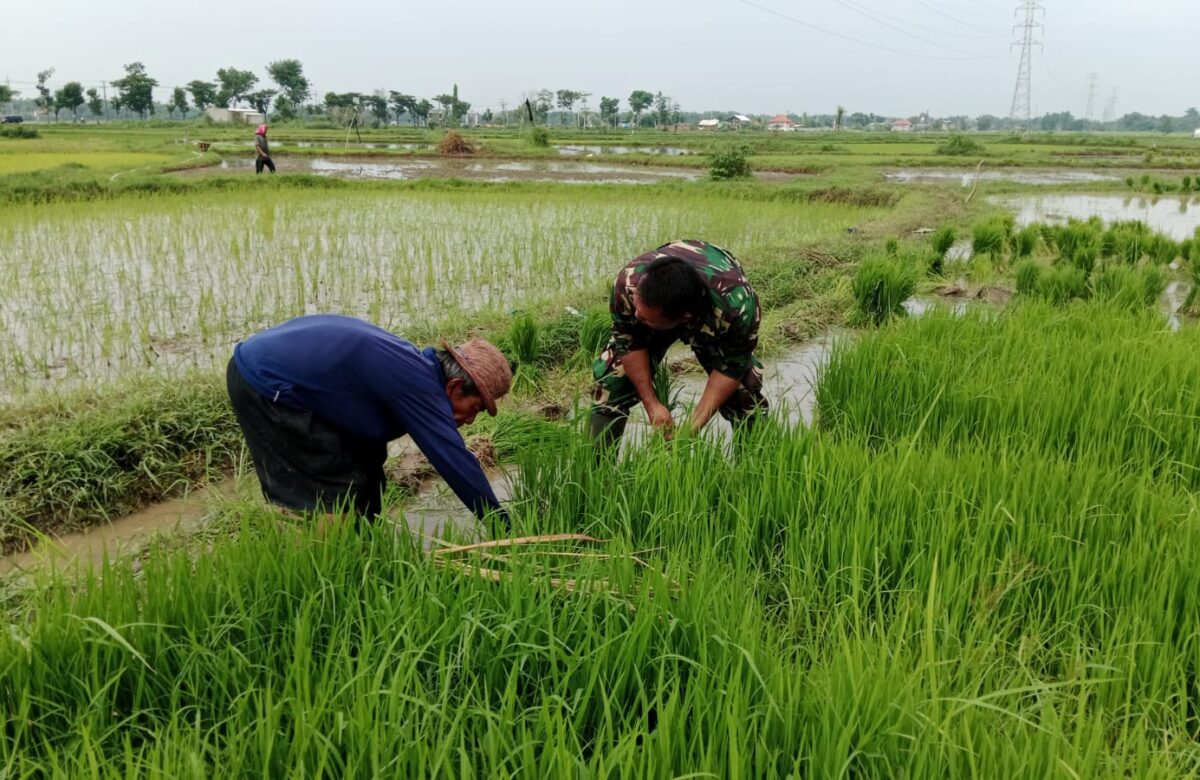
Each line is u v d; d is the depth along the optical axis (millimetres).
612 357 4789
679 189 21766
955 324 6906
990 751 2336
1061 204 24266
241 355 3520
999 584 3154
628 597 3027
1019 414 5086
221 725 2568
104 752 2420
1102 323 7184
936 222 17641
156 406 5387
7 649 2586
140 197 16625
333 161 35094
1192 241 13047
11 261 10320
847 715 2432
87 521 4695
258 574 3014
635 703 2430
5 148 33531
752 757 2340
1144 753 2330
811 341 8656
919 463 4172
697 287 3883
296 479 3596
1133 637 2900
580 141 60188
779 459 4125
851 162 37875
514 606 2797
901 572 3617
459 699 2590
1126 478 4125
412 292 9461
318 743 2217
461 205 17250
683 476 4012
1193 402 5035
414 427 3457
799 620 3359
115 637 2428
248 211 14875
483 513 3631
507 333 7293
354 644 2791
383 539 3303
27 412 5371
